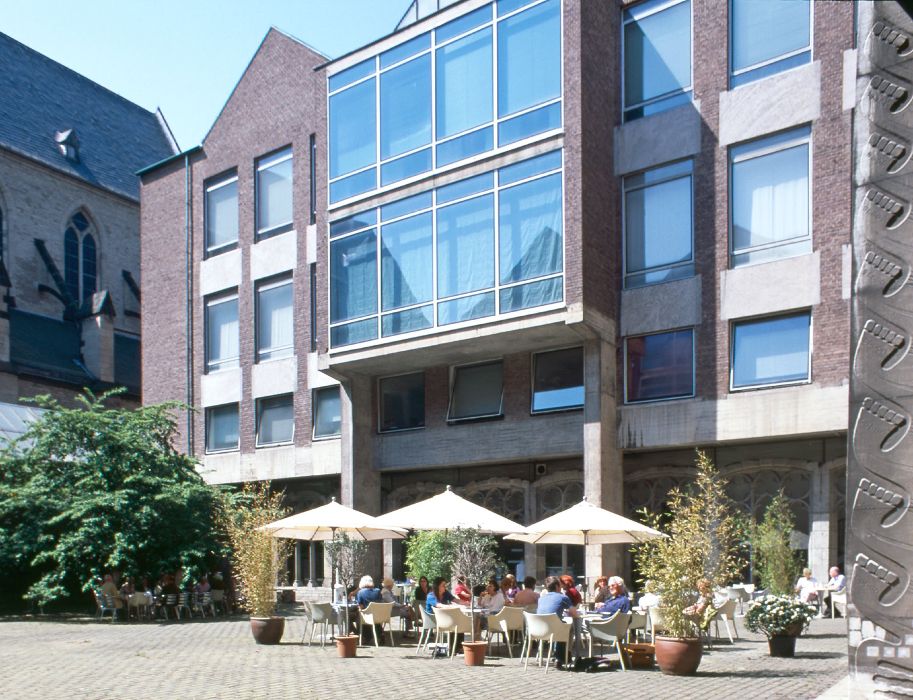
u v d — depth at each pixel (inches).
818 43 796.6
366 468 1071.6
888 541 277.3
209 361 1301.7
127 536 935.7
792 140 806.5
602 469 850.8
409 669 536.7
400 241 973.2
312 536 794.8
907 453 277.4
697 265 847.7
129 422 1042.1
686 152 863.7
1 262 1775.3
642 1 908.6
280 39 1243.2
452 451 999.0
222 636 745.6
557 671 523.5
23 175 2016.5
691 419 832.3
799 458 800.3
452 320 917.8
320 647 661.9
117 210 2250.2
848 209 765.3
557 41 868.6
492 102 911.0
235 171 1295.5
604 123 890.7
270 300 1228.5
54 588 925.2
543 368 937.5
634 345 882.1
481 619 641.6
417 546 893.2
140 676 511.2
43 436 1018.7
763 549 759.7
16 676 518.3
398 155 984.3
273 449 1192.2
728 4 852.0
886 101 292.4
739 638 671.1
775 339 801.6
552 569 951.6
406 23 1107.9
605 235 879.7
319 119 1110.4
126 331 2233.0
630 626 587.5
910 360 279.9
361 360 1001.5
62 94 2356.1
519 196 882.8
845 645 606.9
